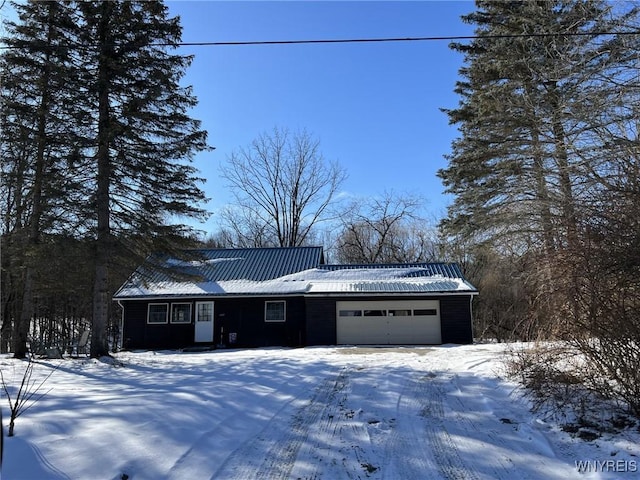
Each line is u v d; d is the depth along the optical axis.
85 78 14.24
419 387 8.42
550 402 6.59
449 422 6.16
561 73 11.22
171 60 15.60
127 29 14.97
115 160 14.77
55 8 14.12
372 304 21.86
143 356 17.23
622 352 5.80
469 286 21.61
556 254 6.52
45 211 13.97
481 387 8.30
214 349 21.52
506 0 18.23
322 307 21.84
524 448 5.14
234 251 28.00
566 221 6.39
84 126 14.52
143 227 15.09
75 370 11.91
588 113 9.98
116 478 4.14
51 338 30.00
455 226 22.28
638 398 5.70
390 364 11.63
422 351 15.78
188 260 16.95
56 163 14.29
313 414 6.61
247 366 11.75
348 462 4.77
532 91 15.48
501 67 16.94
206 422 5.87
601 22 10.47
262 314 22.41
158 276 22.56
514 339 9.22
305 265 25.77
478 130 20.05
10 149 14.02
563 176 9.07
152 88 14.88
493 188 19.58
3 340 24.62
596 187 6.72
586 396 6.45
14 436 4.82
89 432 5.08
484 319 28.53
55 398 7.15
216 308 22.72
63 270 15.48
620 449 4.88
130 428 5.29
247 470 4.54
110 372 11.48
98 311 14.52
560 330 6.54
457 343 21.08
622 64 10.13
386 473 4.49
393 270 24.66
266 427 5.96
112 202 14.95
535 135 16.39
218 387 8.25
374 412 6.68
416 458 4.88
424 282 22.61
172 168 15.72
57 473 4.11
